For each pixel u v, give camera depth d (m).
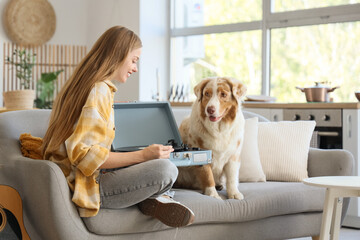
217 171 2.57
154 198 2.17
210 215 2.37
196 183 2.66
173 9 5.95
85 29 6.52
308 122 3.16
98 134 2.04
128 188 2.10
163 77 5.93
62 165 2.12
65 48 6.39
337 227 2.46
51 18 6.44
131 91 5.76
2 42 6.21
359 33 4.59
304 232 2.77
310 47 4.90
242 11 5.44
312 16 4.86
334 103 3.83
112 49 2.18
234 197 2.50
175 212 2.09
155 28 5.83
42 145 2.22
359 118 3.73
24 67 5.86
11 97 4.32
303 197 2.70
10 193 2.23
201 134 2.53
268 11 5.19
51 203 2.02
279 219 2.66
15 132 2.42
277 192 2.62
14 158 2.26
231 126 2.52
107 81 2.16
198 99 2.54
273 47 5.18
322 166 2.97
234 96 2.50
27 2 6.28
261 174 2.93
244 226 2.53
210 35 5.69
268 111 4.21
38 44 6.37
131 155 2.13
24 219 2.23
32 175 2.10
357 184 2.14
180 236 2.33
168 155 2.20
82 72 2.15
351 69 4.63
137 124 2.60
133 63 2.27
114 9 6.05
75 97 2.11
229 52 5.54
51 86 6.06
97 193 2.08
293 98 5.02
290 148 3.04
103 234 2.13
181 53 5.91
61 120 2.12
